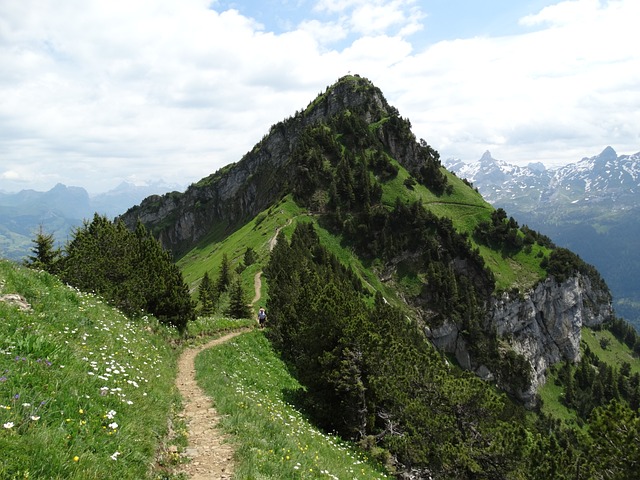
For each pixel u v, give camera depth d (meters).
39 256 47.09
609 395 179.12
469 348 167.25
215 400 17.05
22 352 10.33
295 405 30.14
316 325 33.69
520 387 163.50
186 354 28.02
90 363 12.38
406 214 191.50
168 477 9.97
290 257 98.25
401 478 25.36
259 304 76.75
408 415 29.78
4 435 7.04
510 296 180.50
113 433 9.21
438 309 170.38
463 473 26.55
